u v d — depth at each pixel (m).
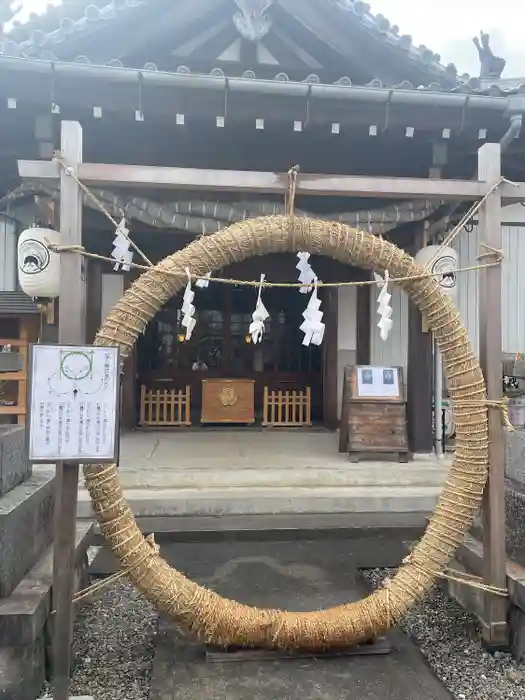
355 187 2.93
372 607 2.63
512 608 2.75
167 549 4.09
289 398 8.73
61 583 2.17
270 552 4.06
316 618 2.61
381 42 5.73
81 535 3.20
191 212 5.20
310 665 2.59
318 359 8.84
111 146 5.40
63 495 2.21
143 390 8.25
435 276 2.97
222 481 5.14
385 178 2.97
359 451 5.93
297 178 2.88
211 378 8.62
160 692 2.37
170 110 4.69
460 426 2.84
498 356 2.97
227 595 3.34
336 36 5.83
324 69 6.17
